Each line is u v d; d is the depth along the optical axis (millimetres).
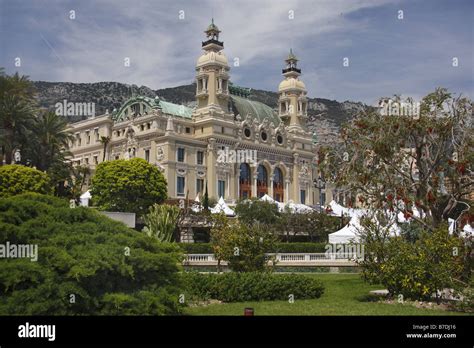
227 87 142750
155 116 128750
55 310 15922
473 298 22812
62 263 16328
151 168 99000
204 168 131875
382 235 29406
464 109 31922
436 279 24359
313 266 51156
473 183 31906
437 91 32250
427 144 32625
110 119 143250
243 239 36312
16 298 15664
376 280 26516
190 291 24766
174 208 59719
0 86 75062
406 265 25188
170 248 19859
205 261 55094
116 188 94812
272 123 151250
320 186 93562
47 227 18047
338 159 35938
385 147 32250
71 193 85500
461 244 25906
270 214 90062
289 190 152875
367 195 33875
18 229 17203
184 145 127938
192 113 141875
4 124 73500
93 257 16672
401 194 32062
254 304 23828
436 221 32250
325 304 23844
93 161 144750
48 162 82500
